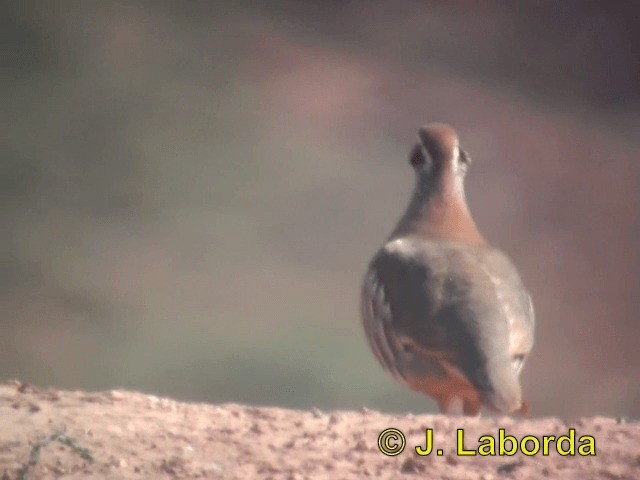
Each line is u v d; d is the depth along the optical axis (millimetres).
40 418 9992
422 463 9484
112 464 9148
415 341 11859
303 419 10477
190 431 9992
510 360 11539
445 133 13125
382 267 12391
